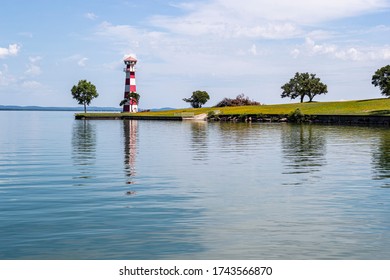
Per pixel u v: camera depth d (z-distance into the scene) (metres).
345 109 150.62
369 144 55.03
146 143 58.56
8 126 115.12
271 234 16.81
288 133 79.12
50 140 64.25
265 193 24.50
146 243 15.80
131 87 196.25
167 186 26.69
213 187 26.36
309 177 29.88
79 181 28.45
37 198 23.17
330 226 17.86
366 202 22.12
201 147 52.34
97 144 57.00
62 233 16.91
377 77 168.50
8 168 34.53
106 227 17.67
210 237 16.47
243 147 52.00
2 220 18.72
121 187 26.33
